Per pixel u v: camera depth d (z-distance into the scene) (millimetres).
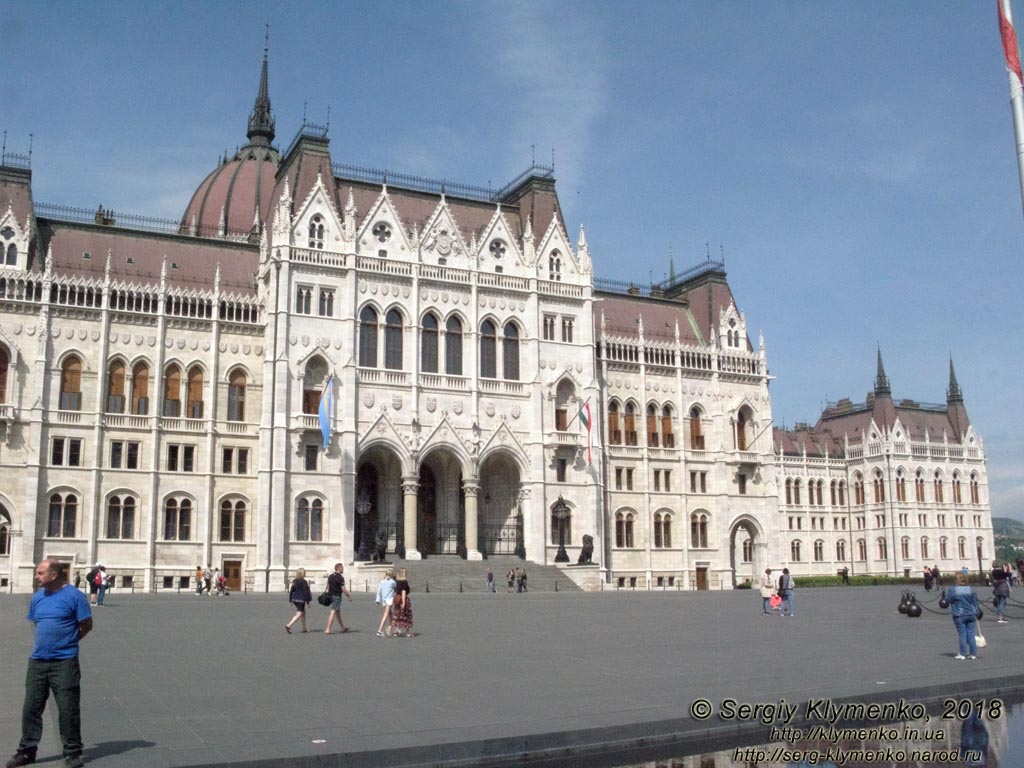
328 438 79812
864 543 156750
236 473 83312
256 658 30250
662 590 89438
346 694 22891
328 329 84875
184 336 83562
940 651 32312
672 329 109688
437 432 87000
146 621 44281
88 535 77438
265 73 125750
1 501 75312
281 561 79438
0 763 16172
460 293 91000
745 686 23922
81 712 20516
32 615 16672
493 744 17656
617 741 18797
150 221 92250
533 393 92375
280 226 84000
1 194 82750
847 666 28016
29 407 77312
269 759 16125
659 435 102562
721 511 103938
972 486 164250
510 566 84938
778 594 52062
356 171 95062
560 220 102375
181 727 18891
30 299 79062
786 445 160250
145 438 80625
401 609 38125
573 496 93688
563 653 31922
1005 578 46812
